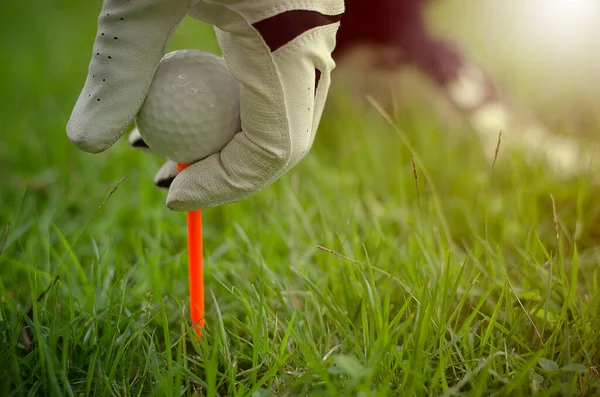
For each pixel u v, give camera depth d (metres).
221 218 0.63
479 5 0.85
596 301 0.49
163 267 0.55
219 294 0.54
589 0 0.74
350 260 0.48
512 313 0.47
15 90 0.94
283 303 0.50
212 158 0.44
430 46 0.67
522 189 0.60
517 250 0.53
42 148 0.74
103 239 0.60
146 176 0.66
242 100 0.43
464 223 0.61
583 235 0.58
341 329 0.47
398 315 0.46
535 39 0.78
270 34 0.42
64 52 1.11
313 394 0.43
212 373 0.43
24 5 1.48
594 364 0.47
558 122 0.67
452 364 0.46
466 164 0.67
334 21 0.43
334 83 0.79
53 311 0.47
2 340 0.46
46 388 0.44
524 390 0.45
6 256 0.54
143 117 0.44
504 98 0.67
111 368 0.45
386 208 0.62
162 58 0.45
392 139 0.72
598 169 0.62
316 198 0.58
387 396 0.43
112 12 0.43
